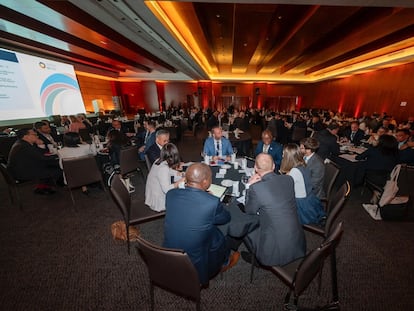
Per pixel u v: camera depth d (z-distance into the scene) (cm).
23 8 325
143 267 188
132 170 343
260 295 161
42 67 620
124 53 621
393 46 605
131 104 1459
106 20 343
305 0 263
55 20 370
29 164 291
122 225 223
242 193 184
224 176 223
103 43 512
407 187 231
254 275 178
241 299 158
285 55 770
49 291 165
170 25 416
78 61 743
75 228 244
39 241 222
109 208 289
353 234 227
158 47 515
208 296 160
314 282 171
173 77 1262
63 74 700
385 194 244
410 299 156
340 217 260
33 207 293
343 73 1002
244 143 473
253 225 152
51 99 652
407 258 194
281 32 545
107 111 1141
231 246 180
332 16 400
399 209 241
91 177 287
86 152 325
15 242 221
